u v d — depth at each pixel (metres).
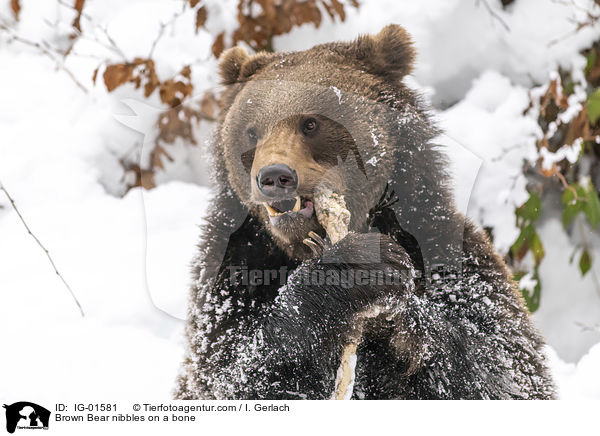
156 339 8.99
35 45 11.91
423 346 5.57
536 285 10.41
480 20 11.12
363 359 6.09
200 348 5.79
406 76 6.41
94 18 11.90
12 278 10.03
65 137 11.61
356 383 6.12
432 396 5.86
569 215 10.66
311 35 10.94
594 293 11.73
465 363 5.69
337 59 5.88
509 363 5.89
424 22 11.12
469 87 11.14
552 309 11.67
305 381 5.55
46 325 9.23
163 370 8.10
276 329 5.37
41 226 10.75
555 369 8.95
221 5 10.98
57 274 9.36
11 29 12.39
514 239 10.27
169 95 10.25
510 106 10.65
